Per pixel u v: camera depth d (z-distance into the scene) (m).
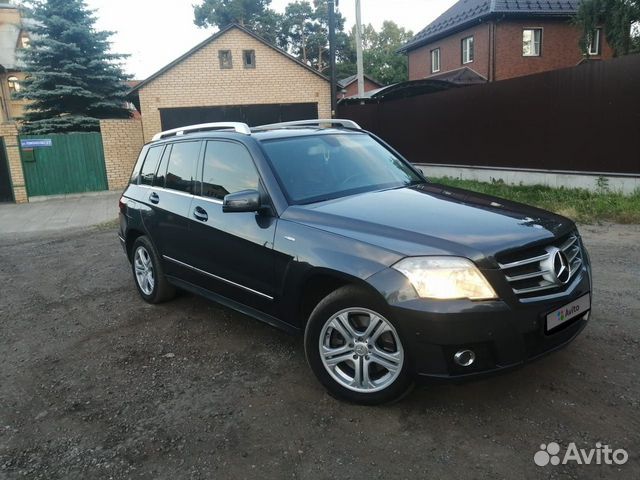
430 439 2.87
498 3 25.59
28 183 16.03
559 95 10.83
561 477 2.53
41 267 7.50
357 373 3.17
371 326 3.06
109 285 6.29
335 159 4.29
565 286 3.11
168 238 4.82
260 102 20.73
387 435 2.93
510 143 12.33
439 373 2.84
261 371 3.79
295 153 4.16
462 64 28.27
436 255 2.88
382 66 58.44
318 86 21.19
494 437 2.86
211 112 20.38
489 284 2.81
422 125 15.44
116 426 3.20
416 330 2.83
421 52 32.25
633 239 6.95
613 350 3.76
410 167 4.72
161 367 3.96
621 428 2.87
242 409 3.30
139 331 4.71
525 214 3.44
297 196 3.79
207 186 4.43
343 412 3.18
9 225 11.93
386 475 2.62
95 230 10.59
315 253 3.28
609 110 9.84
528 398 3.21
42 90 19.28
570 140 10.72
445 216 3.33
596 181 10.20
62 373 3.97
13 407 3.50
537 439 2.82
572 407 3.09
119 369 3.97
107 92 20.69
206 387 3.60
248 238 3.79
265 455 2.83
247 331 4.56
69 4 19.81
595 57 26.56
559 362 3.62
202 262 4.39
